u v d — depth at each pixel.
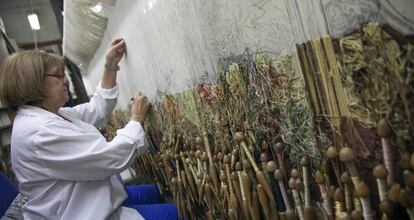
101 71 2.58
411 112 0.40
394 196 0.44
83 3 1.50
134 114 1.41
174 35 1.03
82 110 1.45
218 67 0.83
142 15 1.25
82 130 0.99
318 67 0.53
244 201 0.78
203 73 0.92
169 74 1.17
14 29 5.22
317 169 0.59
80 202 0.95
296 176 0.64
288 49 0.59
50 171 0.91
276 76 0.63
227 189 0.86
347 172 0.52
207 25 0.82
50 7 5.34
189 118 1.08
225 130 0.85
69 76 3.57
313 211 0.63
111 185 1.05
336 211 0.55
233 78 0.77
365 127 0.47
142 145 1.06
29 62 0.96
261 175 0.71
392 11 0.40
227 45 0.76
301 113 0.59
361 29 0.44
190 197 1.19
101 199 0.98
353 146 0.50
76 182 0.96
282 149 0.67
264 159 0.71
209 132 0.95
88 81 4.01
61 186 0.94
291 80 0.60
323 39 0.50
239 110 0.77
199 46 0.90
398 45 0.40
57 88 1.02
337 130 0.52
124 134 1.03
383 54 0.42
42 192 0.94
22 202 1.13
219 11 0.76
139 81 1.61
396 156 0.44
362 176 0.50
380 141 0.45
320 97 0.54
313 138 0.58
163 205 1.15
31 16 4.06
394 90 0.41
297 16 0.55
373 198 0.50
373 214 0.50
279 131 0.66
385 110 0.43
